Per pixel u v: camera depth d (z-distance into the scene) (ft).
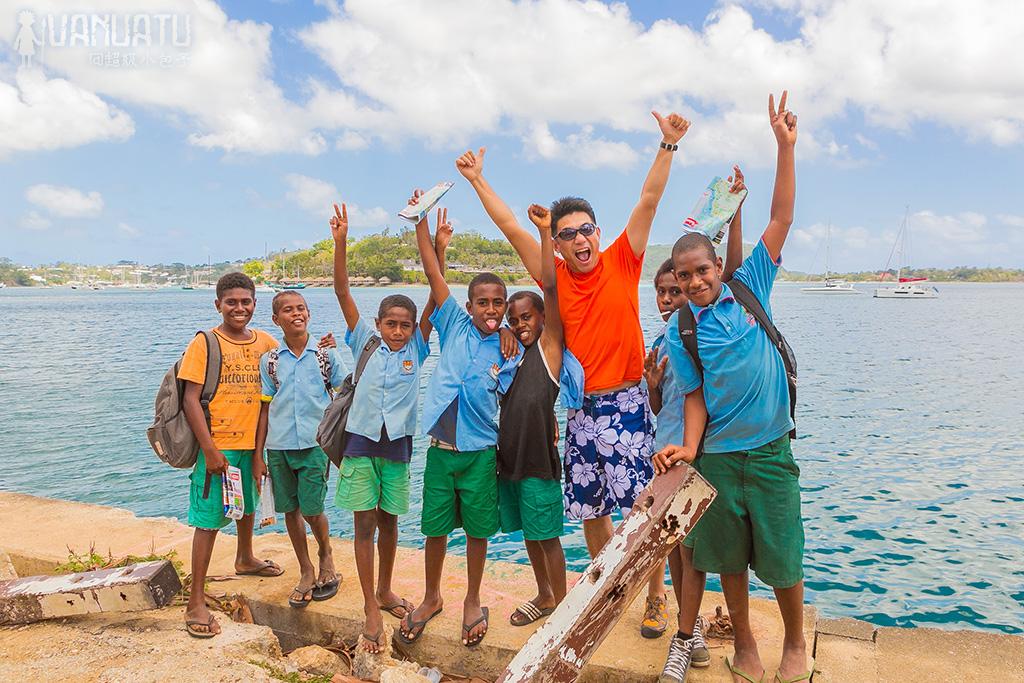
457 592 14.61
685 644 11.30
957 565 24.09
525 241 13.55
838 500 31.04
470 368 12.71
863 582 22.90
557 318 12.64
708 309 10.80
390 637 13.25
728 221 12.13
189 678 11.25
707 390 10.74
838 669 11.75
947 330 144.66
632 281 12.95
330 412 13.15
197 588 13.09
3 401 56.34
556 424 12.84
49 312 238.27
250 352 14.14
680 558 12.30
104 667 11.58
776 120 11.53
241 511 13.35
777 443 10.60
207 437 13.14
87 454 39.22
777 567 10.62
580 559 24.30
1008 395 59.16
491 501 12.83
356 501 12.82
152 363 83.61
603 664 11.72
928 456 38.58
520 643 12.56
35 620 13.29
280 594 14.58
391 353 13.21
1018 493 31.86
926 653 12.28
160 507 30.55
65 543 17.44
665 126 12.73
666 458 9.68
